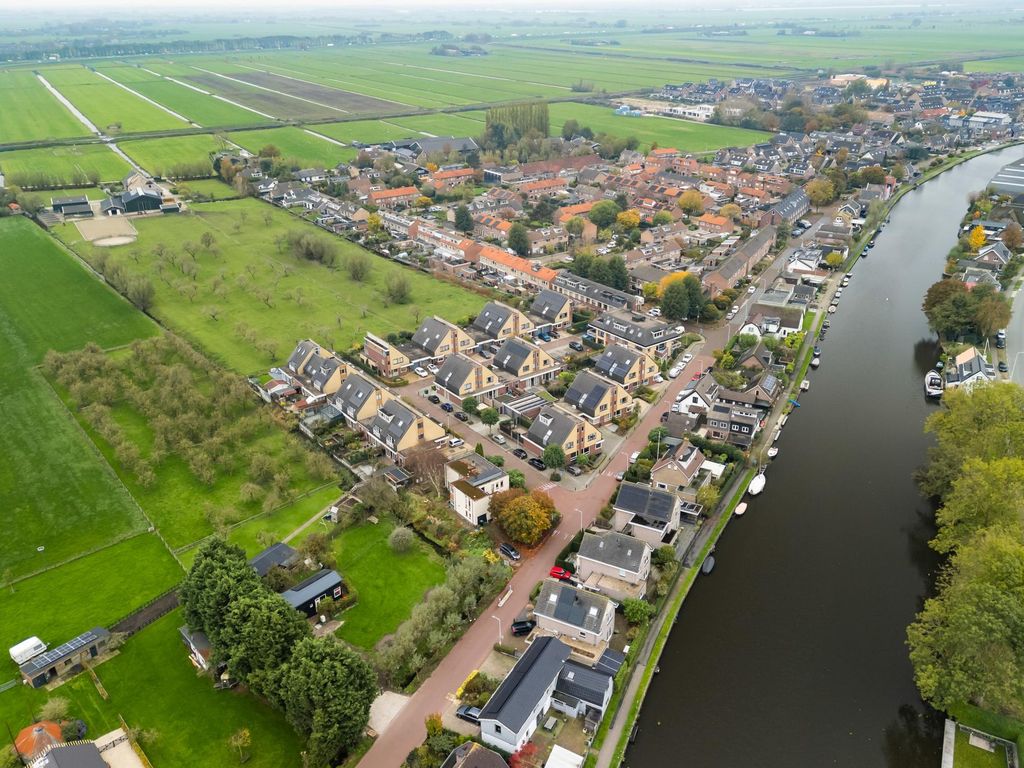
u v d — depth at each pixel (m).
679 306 195.75
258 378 167.62
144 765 80.88
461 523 122.44
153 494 128.75
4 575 109.56
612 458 140.88
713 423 146.88
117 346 183.25
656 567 112.44
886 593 111.00
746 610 108.06
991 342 182.25
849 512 128.50
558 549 116.25
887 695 94.94
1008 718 87.88
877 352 186.88
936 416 132.25
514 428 147.00
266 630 86.62
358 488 125.75
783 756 87.31
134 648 97.50
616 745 86.25
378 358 170.88
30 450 140.62
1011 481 104.44
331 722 79.56
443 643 96.12
